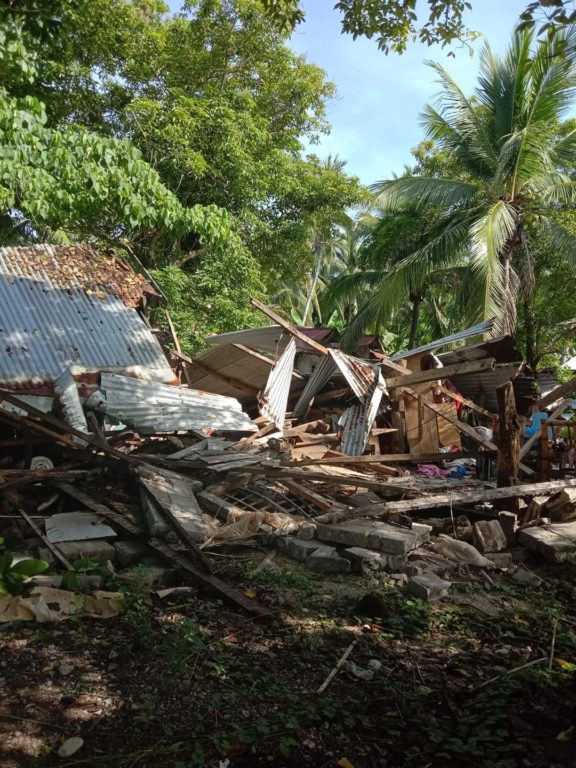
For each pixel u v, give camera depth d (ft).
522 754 9.74
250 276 51.24
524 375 41.75
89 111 52.70
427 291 78.79
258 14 53.88
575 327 62.80
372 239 72.33
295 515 21.66
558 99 53.83
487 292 51.42
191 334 46.68
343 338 63.52
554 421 26.53
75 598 14.12
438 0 17.46
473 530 20.77
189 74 55.88
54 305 31.81
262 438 31.48
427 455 25.70
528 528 20.99
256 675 11.90
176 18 56.75
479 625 15.19
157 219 33.24
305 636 13.73
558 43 14.57
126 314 33.14
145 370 30.60
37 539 17.58
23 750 9.34
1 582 14.02
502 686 11.55
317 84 61.72
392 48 19.40
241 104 56.34
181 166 50.62
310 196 62.80
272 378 32.86
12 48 25.29
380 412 37.14
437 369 26.58
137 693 11.01
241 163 52.26
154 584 16.06
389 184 61.82
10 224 49.65
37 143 26.40
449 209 63.57
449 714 10.94
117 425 28.43
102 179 28.91
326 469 28.50
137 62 53.31
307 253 64.59
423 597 16.39
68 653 12.21
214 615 14.42
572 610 16.88
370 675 12.21
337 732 10.16
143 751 9.37
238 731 9.80
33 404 26.32
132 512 19.16
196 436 29.35
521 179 56.65
